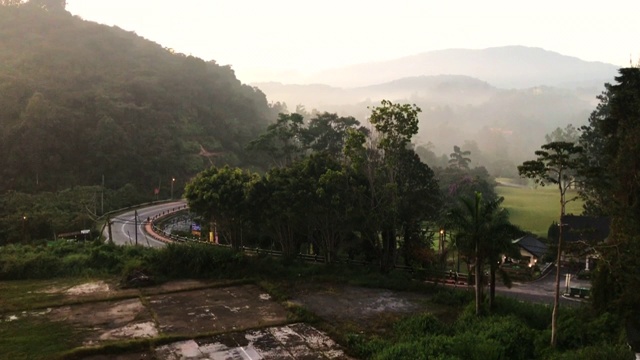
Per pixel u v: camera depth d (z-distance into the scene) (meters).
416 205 44.72
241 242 51.88
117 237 61.97
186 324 31.52
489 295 35.28
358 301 36.75
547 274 48.88
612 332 27.94
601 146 63.91
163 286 40.06
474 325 30.16
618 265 28.89
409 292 39.28
